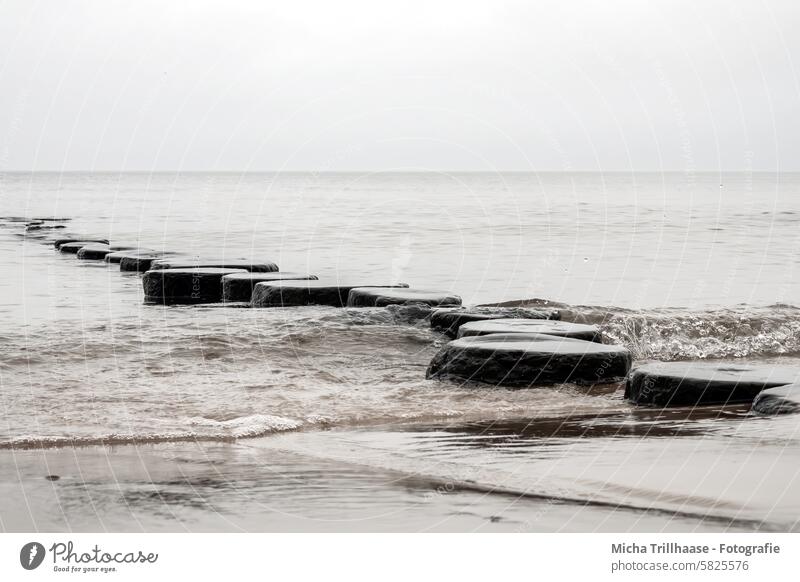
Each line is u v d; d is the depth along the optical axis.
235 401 6.97
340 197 60.66
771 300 13.91
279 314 11.32
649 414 6.52
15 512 4.18
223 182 126.06
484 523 4.02
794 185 101.38
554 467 4.86
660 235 26.14
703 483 4.45
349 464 5.02
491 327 9.14
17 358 8.49
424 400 7.09
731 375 7.04
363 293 12.18
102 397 7.03
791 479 4.47
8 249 24.45
